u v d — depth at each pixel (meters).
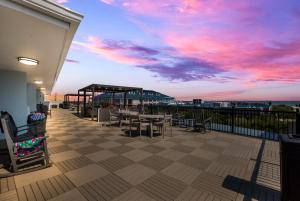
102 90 15.84
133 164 3.45
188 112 8.26
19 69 5.74
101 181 2.73
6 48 3.32
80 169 3.19
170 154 4.09
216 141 5.38
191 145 4.91
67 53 3.76
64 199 2.23
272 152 4.28
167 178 2.86
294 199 1.68
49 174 2.96
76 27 2.36
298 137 1.89
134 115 6.32
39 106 12.09
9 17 2.02
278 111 5.70
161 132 6.82
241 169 3.24
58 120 11.15
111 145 4.88
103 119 10.47
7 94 5.76
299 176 1.66
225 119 7.20
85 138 5.77
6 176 2.83
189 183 2.70
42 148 3.30
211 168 3.28
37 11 1.97
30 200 2.20
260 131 6.27
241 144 5.03
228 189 2.52
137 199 2.25
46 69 5.79
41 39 2.82
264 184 2.67
